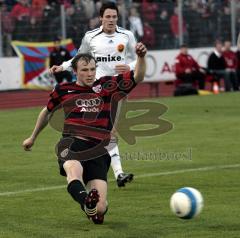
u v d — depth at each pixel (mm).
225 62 90688
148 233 26125
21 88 87688
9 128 58562
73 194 25375
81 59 26656
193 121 60719
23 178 37344
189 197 24938
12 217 28922
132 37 37094
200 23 97312
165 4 94938
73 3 93625
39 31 88312
